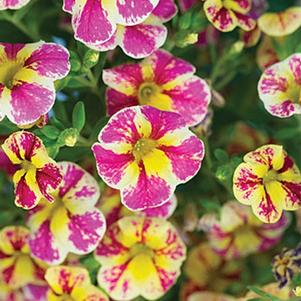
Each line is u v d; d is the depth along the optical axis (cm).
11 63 30
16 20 34
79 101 32
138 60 33
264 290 33
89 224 32
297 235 37
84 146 32
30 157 30
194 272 37
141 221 32
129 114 30
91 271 33
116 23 29
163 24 32
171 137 30
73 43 35
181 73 32
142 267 33
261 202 30
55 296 33
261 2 36
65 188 32
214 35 35
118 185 30
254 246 36
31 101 29
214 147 35
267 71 31
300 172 32
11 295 35
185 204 35
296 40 34
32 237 32
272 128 37
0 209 34
